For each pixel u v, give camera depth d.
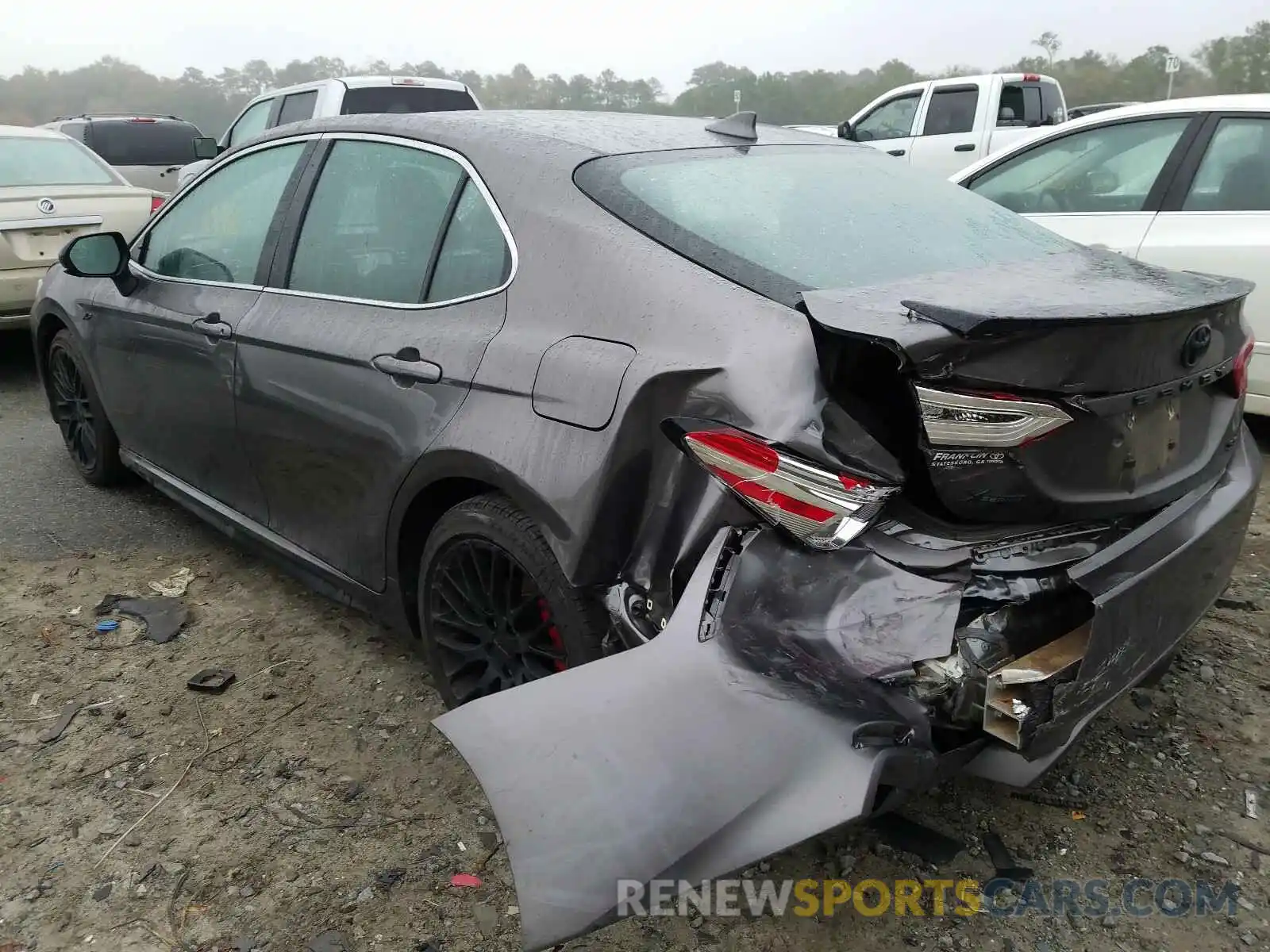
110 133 13.04
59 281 4.43
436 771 2.66
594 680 1.84
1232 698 2.88
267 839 2.42
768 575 1.84
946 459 1.80
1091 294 2.07
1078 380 1.84
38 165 6.86
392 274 2.79
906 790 1.74
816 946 2.09
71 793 2.59
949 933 2.11
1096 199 5.22
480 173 2.61
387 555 2.80
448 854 2.36
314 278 3.04
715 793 1.64
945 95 10.66
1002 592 1.86
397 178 2.86
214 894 2.25
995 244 2.57
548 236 2.38
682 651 1.84
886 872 2.28
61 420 4.77
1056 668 1.85
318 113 8.70
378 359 2.67
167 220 3.81
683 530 1.98
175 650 3.29
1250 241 4.57
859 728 1.67
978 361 1.77
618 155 2.52
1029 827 2.41
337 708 2.95
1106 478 1.98
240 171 3.49
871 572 1.80
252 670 3.16
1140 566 1.99
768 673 1.77
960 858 2.31
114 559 3.94
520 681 2.50
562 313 2.29
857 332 1.77
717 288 2.07
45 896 2.25
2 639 3.33
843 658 1.75
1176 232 4.82
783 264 2.16
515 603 2.47
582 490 2.12
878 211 2.58
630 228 2.27
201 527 4.27
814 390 1.84
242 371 3.18
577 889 1.56
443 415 2.47
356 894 2.24
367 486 2.77
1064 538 1.98
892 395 1.88
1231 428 2.43
